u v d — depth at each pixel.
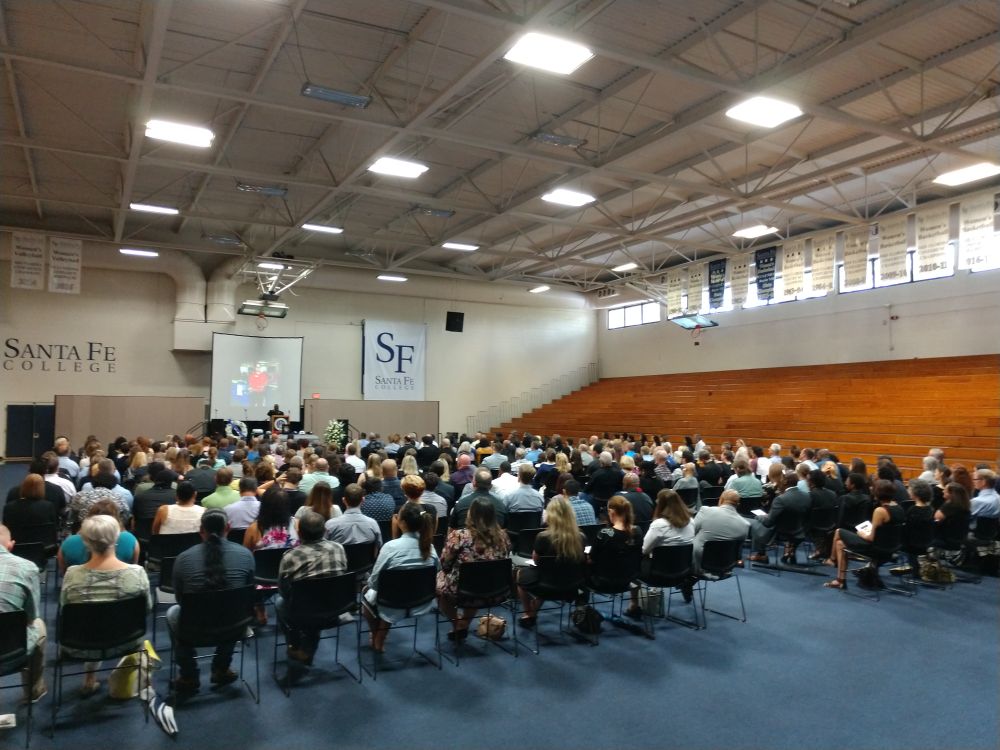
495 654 4.94
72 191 13.62
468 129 10.42
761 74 7.79
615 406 22.50
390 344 21.23
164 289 18.50
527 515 6.75
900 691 4.30
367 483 6.64
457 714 3.95
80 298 17.66
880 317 17.36
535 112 9.80
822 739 3.67
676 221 14.04
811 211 12.52
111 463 6.58
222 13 7.32
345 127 10.52
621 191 13.29
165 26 6.28
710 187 11.21
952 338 15.88
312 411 19.34
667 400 21.25
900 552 7.09
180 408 17.86
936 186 13.76
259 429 18.05
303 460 8.69
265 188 12.20
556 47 6.25
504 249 18.92
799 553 8.47
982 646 5.14
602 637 5.34
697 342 22.31
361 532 5.28
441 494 7.28
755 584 6.98
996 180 13.40
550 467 9.35
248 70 8.63
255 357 18.58
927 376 15.36
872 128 8.37
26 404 16.94
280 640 5.18
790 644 5.18
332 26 7.60
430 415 21.03
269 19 7.39
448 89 7.43
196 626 3.90
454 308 23.06
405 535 4.78
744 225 16.61
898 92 8.99
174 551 5.20
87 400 17.02
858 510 7.64
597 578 5.27
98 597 3.71
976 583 7.03
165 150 11.39
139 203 12.34
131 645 3.79
